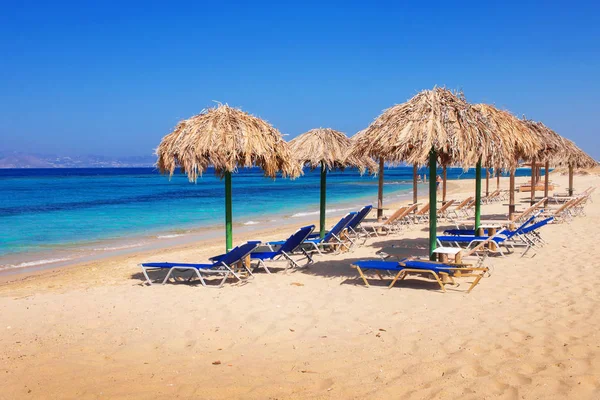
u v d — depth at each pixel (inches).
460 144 237.6
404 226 555.5
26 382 156.0
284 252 321.4
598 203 759.7
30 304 250.4
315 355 172.9
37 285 314.8
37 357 177.9
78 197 1240.8
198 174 274.5
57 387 152.0
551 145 484.1
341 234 406.6
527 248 341.1
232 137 276.1
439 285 263.9
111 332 203.9
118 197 1241.4
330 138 371.9
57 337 199.2
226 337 194.9
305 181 2512.3
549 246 373.1
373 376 153.6
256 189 1673.2
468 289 251.0
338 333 194.5
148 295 264.7
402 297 242.4
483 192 1267.2
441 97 254.7
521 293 243.1
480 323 198.8
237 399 141.9
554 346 171.2
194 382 153.9
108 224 676.1
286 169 309.1
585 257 324.8
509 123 298.0
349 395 141.6
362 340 185.5
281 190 1609.3
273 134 299.6
